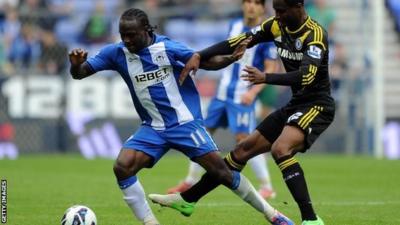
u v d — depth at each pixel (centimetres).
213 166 2661
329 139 6731
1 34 6581
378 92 6631
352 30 7419
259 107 6247
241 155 2783
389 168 5497
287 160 2630
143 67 2639
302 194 2614
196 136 2658
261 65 4047
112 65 2691
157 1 7262
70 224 2581
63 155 6269
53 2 7106
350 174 5112
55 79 6300
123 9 7025
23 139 6234
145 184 4444
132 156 2625
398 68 7700
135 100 2703
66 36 7031
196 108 2684
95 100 6322
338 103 6719
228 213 3297
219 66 2698
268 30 2759
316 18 7156
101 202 3625
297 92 2733
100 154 6300
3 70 6241
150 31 2634
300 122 2658
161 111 2661
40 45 6500
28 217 3141
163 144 2675
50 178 4675
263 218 3153
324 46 2648
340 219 3153
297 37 2672
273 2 2662
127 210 3369
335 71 6762
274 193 3962
